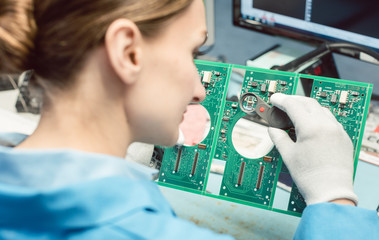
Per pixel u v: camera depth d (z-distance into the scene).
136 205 0.39
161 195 0.47
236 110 0.93
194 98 0.59
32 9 0.43
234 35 1.32
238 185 0.90
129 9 0.42
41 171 0.40
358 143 0.86
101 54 0.43
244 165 0.90
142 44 0.45
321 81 0.90
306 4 1.17
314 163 0.77
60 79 0.43
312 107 0.82
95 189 0.37
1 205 0.36
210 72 0.95
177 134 0.57
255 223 0.96
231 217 0.98
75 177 0.40
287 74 0.91
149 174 0.50
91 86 0.44
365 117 0.86
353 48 1.18
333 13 1.16
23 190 0.35
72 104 0.44
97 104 0.45
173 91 0.49
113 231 0.37
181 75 0.49
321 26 1.21
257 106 0.88
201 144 0.93
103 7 0.41
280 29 1.27
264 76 0.93
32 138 0.46
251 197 0.89
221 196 0.91
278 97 0.86
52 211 0.36
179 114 0.53
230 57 1.31
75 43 0.41
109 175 0.41
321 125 0.78
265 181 0.89
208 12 1.32
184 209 0.99
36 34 0.42
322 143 0.77
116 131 0.48
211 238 0.39
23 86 1.05
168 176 0.94
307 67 1.20
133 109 0.47
